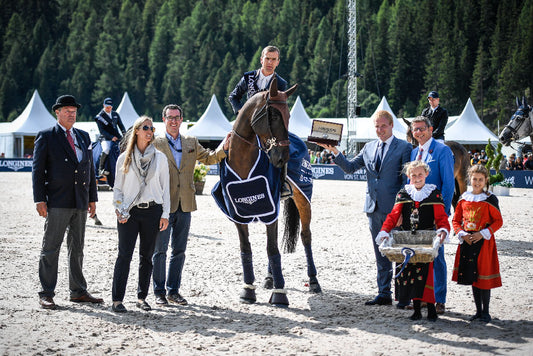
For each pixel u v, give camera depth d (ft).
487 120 337.11
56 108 17.93
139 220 17.24
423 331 15.19
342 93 362.94
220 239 31.27
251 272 18.72
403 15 419.95
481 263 16.06
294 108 122.83
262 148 17.38
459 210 17.16
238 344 14.11
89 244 28.89
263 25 492.54
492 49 374.84
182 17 552.82
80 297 18.26
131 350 13.66
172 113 18.92
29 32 499.92
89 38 490.90
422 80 384.27
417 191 16.92
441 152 18.12
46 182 17.85
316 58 406.82
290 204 22.02
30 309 17.29
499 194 63.67
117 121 40.60
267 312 17.33
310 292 19.93
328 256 26.50
